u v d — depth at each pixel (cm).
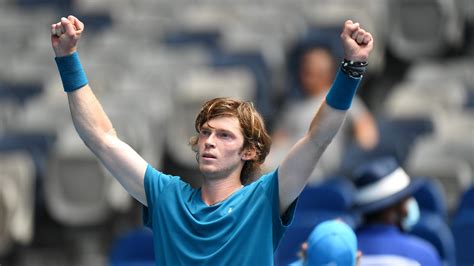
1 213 2331
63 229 2466
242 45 3156
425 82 2917
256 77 2853
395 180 1431
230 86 2636
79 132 920
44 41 3384
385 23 3238
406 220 1472
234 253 851
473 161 2339
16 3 3744
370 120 2430
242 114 882
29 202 2411
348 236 1051
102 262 2450
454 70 2994
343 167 2350
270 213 862
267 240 857
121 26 3444
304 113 2353
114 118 2506
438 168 2266
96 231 2459
